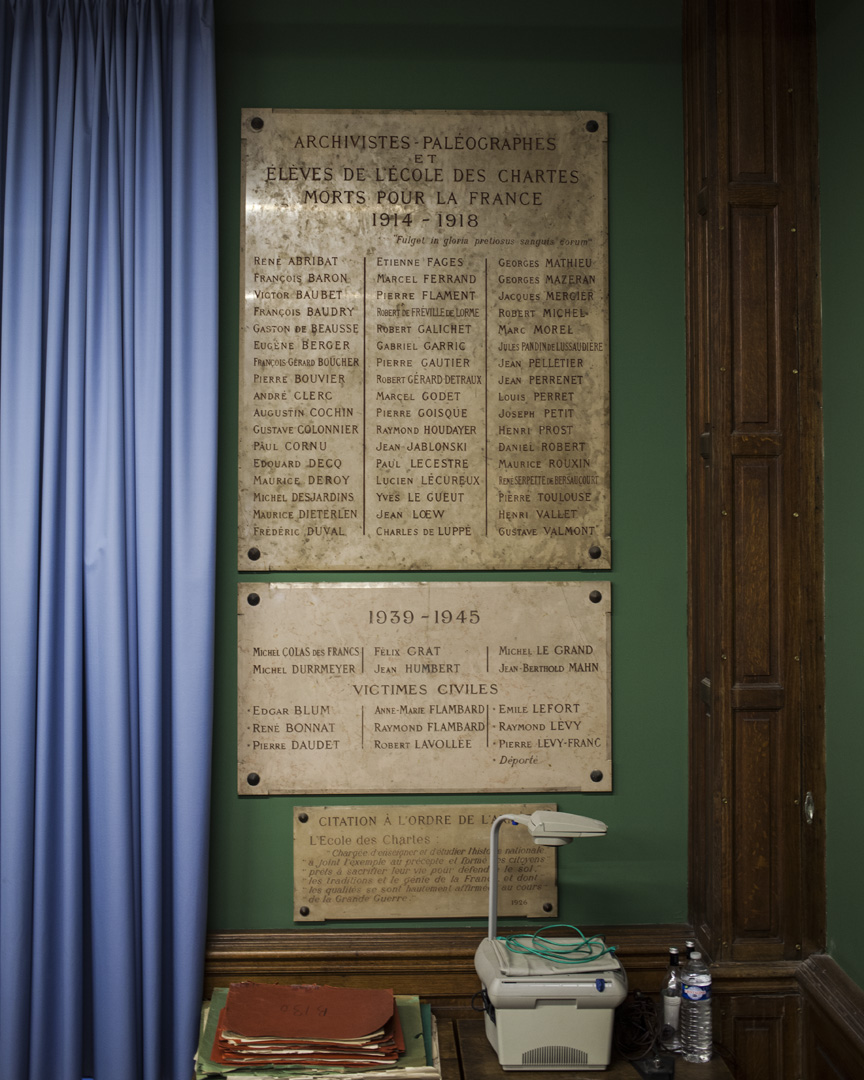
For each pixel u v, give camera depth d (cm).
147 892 206
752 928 212
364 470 226
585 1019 187
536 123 229
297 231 226
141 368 212
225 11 228
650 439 231
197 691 210
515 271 229
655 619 230
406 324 227
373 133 228
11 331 210
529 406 229
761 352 214
